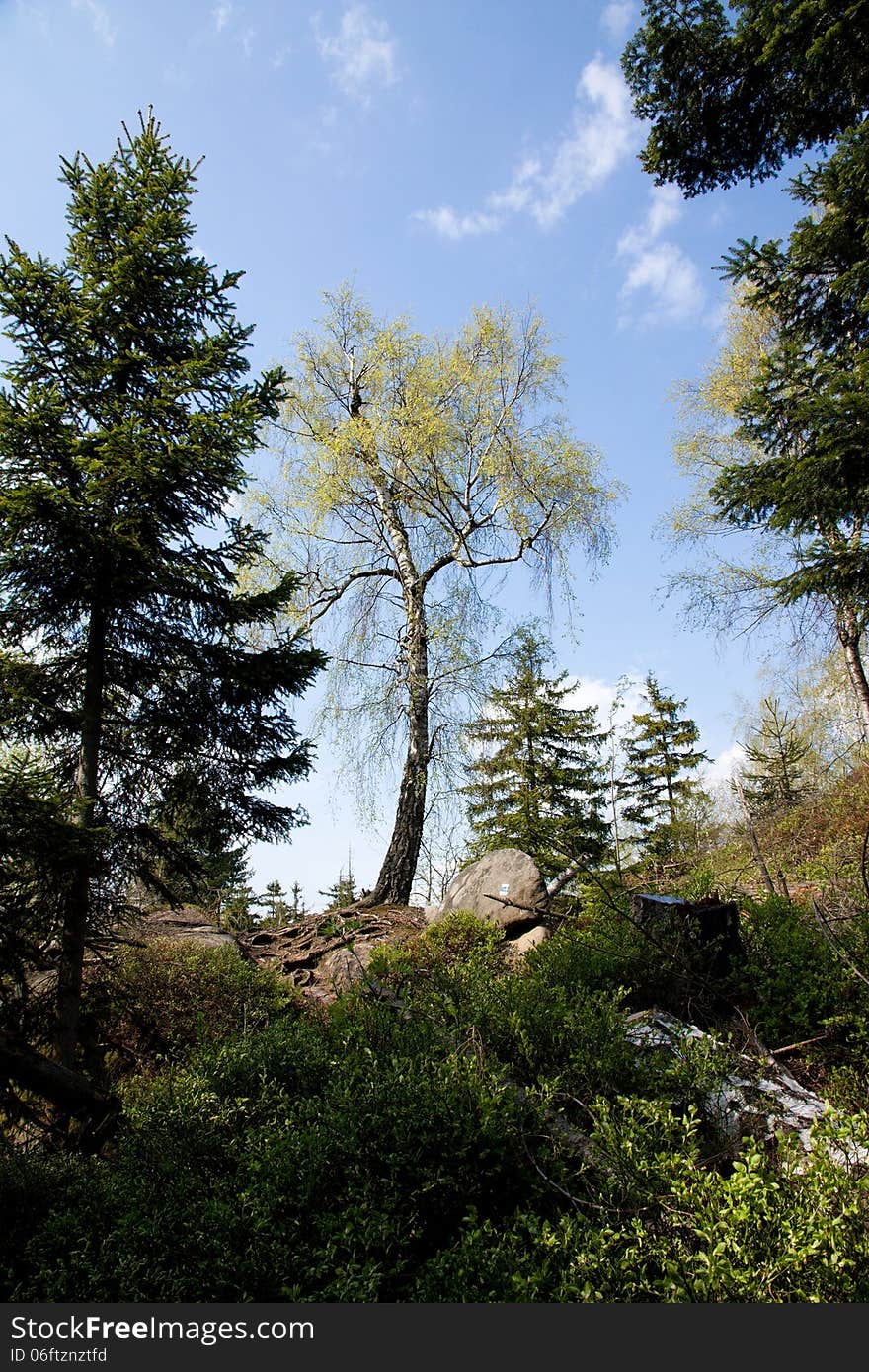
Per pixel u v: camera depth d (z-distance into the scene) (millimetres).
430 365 13539
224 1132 3727
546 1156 3160
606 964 5453
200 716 6164
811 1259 2102
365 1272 2570
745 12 7961
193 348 6168
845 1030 4535
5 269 5617
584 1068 3811
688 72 8414
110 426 5949
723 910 5637
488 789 16766
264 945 10453
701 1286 2055
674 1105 3609
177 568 5844
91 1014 5488
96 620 5930
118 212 6387
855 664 13750
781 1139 2635
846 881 6879
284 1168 3156
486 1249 2652
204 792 6195
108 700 6250
